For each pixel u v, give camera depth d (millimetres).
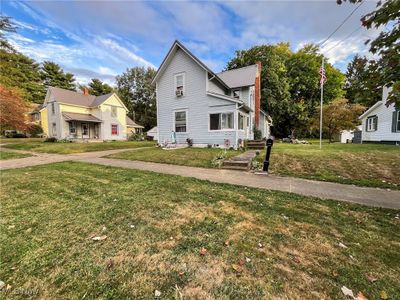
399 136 13664
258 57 25359
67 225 3121
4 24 16344
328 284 1970
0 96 15789
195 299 1787
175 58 14273
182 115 14367
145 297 1801
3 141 21547
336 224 3223
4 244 2613
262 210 3729
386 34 2729
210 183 5531
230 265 2227
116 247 2551
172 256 2373
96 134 27188
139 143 21547
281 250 2518
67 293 1847
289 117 28781
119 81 44938
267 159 7000
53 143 19266
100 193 4648
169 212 3594
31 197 4406
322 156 8859
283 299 1788
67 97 25656
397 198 4434
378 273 2131
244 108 14320
